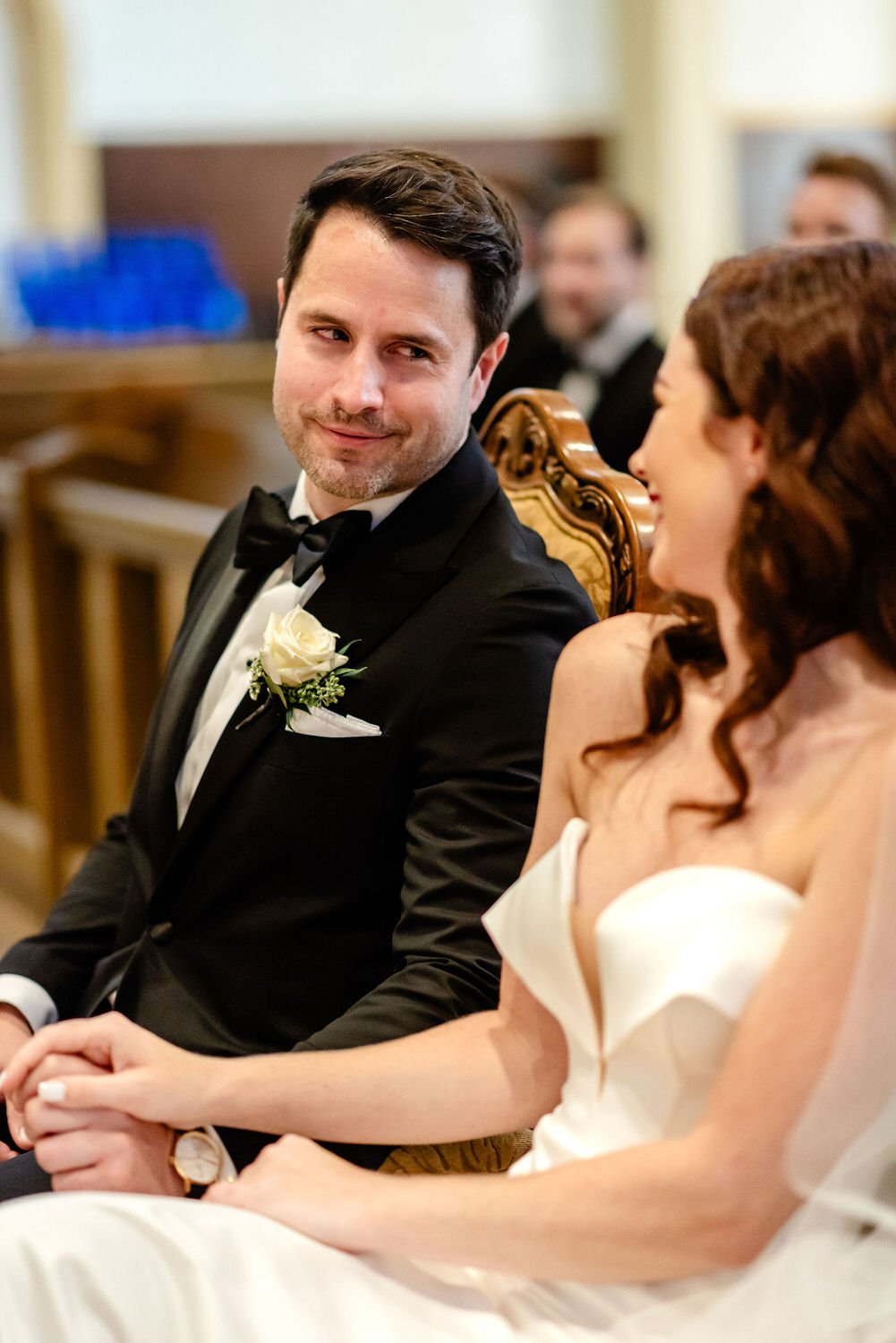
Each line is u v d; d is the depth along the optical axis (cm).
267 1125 148
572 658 158
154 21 783
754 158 873
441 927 167
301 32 802
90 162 789
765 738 136
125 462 569
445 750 173
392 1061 151
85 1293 129
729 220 875
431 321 176
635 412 442
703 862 136
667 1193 125
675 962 129
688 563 135
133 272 695
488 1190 133
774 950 128
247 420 555
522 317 463
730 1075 124
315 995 178
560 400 220
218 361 658
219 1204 141
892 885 119
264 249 823
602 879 143
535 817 170
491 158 844
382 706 177
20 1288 128
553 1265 130
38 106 774
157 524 368
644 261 452
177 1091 147
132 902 196
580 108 852
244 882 180
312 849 177
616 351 448
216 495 562
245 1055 176
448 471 187
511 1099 151
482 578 179
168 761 193
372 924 179
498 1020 155
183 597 368
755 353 126
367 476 181
